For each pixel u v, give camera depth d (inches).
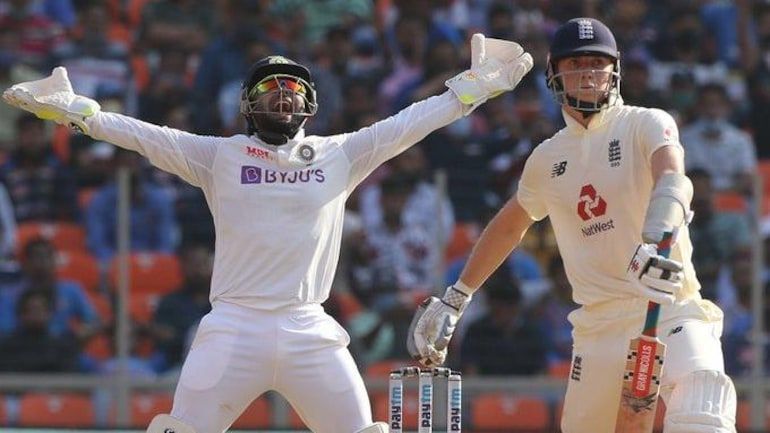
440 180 1439.5
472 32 1801.2
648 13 1852.9
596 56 735.1
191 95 1726.1
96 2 1787.6
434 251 1423.5
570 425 770.2
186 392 730.2
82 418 1397.6
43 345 1433.3
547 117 1675.7
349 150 759.1
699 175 1476.4
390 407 741.9
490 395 1453.0
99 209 1510.8
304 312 737.0
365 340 1437.0
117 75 1749.5
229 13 1785.2
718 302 1460.4
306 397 737.6
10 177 1530.5
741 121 1809.8
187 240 1470.2
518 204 788.0
